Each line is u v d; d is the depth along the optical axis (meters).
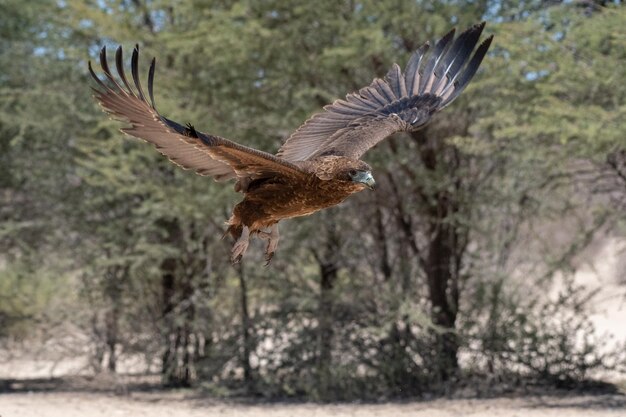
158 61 29.00
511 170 27.06
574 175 27.11
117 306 30.47
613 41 21.98
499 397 25.81
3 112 31.12
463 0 26.34
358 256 27.89
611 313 39.56
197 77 28.30
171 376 29.89
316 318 27.23
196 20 28.39
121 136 27.00
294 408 25.34
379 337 25.75
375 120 9.55
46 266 32.34
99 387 30.31
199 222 28.08
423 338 27.16
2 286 32.06
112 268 30.81
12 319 32.03
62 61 31.89
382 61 26.11
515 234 27.34
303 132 9.55
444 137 27.00
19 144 32.75
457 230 26.48
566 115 22.48
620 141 22.06
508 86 24.52
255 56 27.19
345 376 26.52
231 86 27.27
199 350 29.77
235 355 27.80
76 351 32.03
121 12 28.61
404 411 24.27
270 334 27.58
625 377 28.16
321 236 28.16
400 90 9.98
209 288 28.47
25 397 28.45
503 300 26.95
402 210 27.50
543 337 26.73
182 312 29.70
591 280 33.38
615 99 23.67
